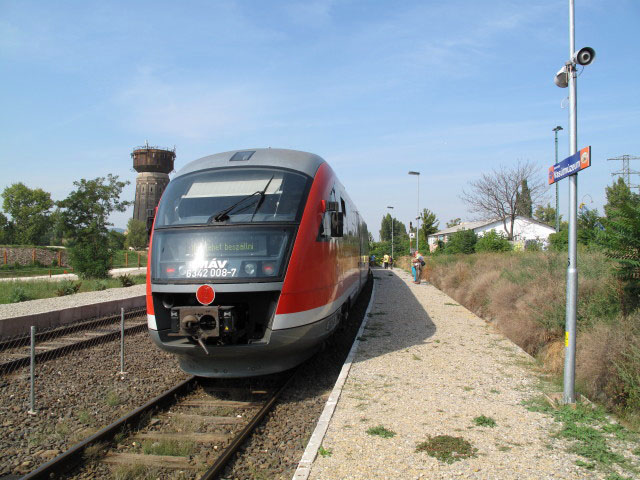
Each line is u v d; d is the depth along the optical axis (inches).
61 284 841.5
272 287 255.3
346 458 169.0
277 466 179.5
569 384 220.1
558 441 180.9
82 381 287.1
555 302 336.8
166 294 271.1
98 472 174.2
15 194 3038.9
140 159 2839.6
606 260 283.0
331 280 312.3
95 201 1096.8
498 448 175.0
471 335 386.9
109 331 441.4
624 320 252.8
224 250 262.2
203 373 267.9
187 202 286.7
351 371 283.9
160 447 189.9
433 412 213.6
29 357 325.4
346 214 425.7
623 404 216.5
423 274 1047.6
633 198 281.1
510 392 240.5
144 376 298.7
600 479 150.9
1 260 1739.7
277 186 285.7
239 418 226.7
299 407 242.8
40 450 193.8
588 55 216.8
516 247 1083.9
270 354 263.6
